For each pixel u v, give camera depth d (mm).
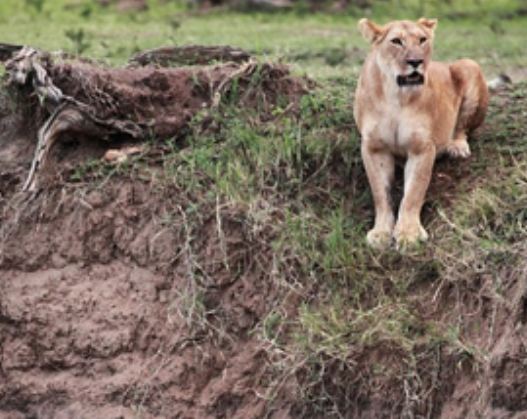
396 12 55719
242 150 31422
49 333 30656
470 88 31344
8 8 55719
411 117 29422
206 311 29969
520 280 27578
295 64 38188
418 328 28344
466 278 28469
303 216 30281
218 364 29719
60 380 30375
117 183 31359
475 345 27609
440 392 27547
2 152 32281
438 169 30984
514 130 32125
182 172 31156
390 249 29453
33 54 31875
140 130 31891
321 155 31266
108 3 57062
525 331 26750
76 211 31344
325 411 28281
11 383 30609
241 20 53500
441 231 29578
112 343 30281
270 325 29266
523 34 49719
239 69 32844
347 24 52531
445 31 50562
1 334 30938
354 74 36781
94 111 31516
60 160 31938
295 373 28562
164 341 30031
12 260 31359
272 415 28656
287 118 32031
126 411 29719
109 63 35969
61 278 31062
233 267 30156
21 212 31562
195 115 32250
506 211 29469
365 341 28281
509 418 26391
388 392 27812
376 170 29906
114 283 30781
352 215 30703
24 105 32156
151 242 30703
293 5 55625
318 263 29594
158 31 49562
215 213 30438
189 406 29516
